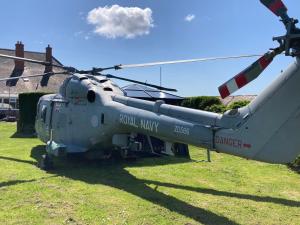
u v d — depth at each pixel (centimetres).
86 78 1105
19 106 1953
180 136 789
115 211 696
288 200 796
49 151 1092
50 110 1220
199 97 1762
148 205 736
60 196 779
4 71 4362
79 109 1087
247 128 674
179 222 650
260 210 728
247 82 575
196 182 932
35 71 4506
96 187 860
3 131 2075
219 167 1120
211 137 728
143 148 922
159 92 1592
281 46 546
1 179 911
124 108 964
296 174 1044
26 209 694
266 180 970
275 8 536
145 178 959
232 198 802
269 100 645
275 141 638
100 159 1146
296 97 614
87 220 648
